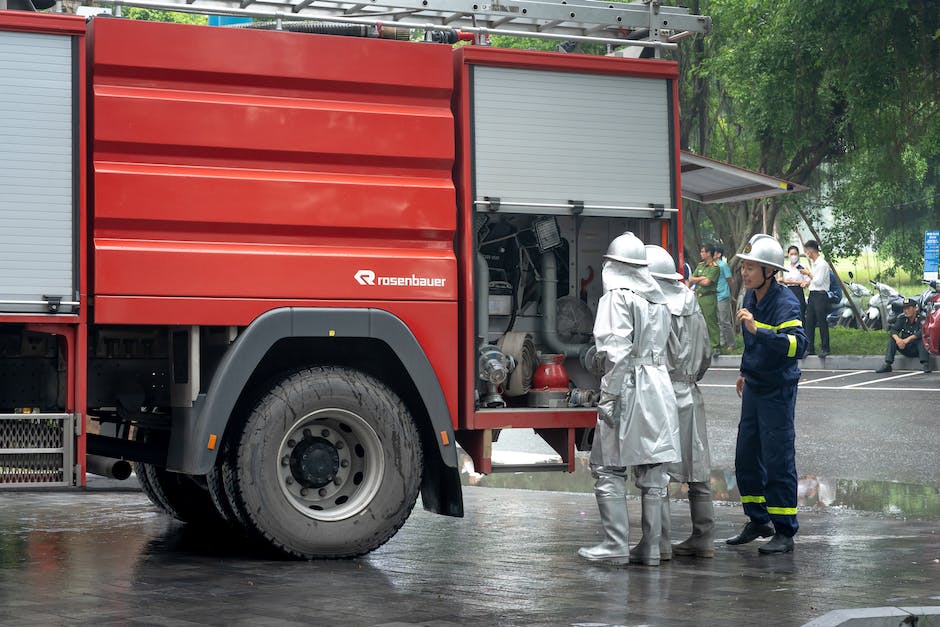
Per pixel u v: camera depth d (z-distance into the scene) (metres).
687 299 13.59
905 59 46.56
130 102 12.66
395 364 13.73
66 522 16.42
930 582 12.00
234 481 12.94
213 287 12.79
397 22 14.59
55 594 11.19
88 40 12.83
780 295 14.10
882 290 53.44
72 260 12.41
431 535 15.27
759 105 52.06
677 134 14.87
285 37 13.21
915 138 49.44
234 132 12.96
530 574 12.45
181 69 12.84
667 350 13.44
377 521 13.23
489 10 14.59
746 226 57.91
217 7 14.12
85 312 12.44
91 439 13.57
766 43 51.00
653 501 13.10
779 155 54.75
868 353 43.72
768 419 13.98
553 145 14.26
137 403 13.53
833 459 22.86
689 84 59.00
